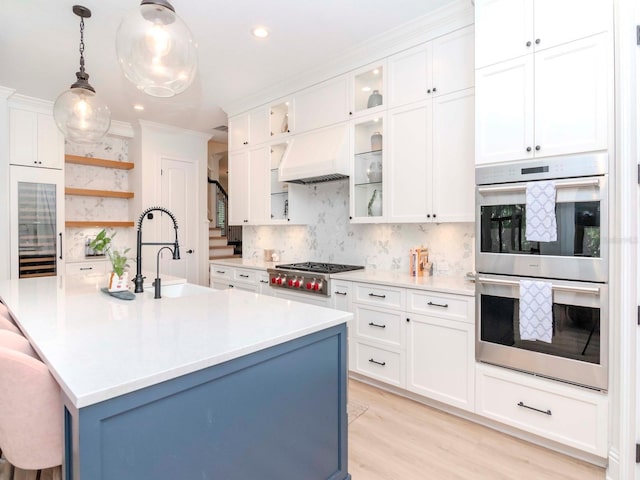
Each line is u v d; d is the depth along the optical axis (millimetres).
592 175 1888
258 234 4840
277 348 1402
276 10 2531
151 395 1038
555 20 2004
